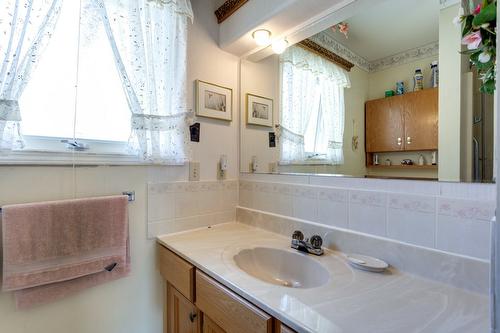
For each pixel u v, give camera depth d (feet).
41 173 3.57
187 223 4.98
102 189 4.06
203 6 5.22
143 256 4.49
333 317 2.21
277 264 3.99
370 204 3.59
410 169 3.30
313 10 4.09
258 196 5.29
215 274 3.15
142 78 4.16
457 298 2.56
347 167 4.00
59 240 3.46
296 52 4.91
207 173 5.25
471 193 2.79
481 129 2.75
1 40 3.11
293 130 4.87
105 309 4.09
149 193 4.53
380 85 3.72
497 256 1.17
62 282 3.53
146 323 4.51
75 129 3.88
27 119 3.52
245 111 5.67
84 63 3.92
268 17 4.29
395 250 3.26
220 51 5.44
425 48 3.25
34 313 3.49
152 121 4.26
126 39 4.10
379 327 2.08
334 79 4.30
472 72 2.81
